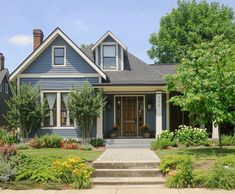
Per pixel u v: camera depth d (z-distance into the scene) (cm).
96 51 2447
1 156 1218
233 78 1467
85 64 2223
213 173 1087
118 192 1027
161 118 2181
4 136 2073
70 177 1121
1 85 3569
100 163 1291
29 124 2145
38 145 1897
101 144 2098
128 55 2588
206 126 2253
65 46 2239
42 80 2236
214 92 1478
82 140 2127
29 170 1147
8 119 2180
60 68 2234
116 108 2375
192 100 1455
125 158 1418
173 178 1094
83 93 2088
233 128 2164
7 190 1061
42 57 2245
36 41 2550
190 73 1501
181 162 1194
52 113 2236
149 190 1048
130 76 2348
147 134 2256
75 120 2175
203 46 1600
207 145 1944
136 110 2370
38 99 2208
